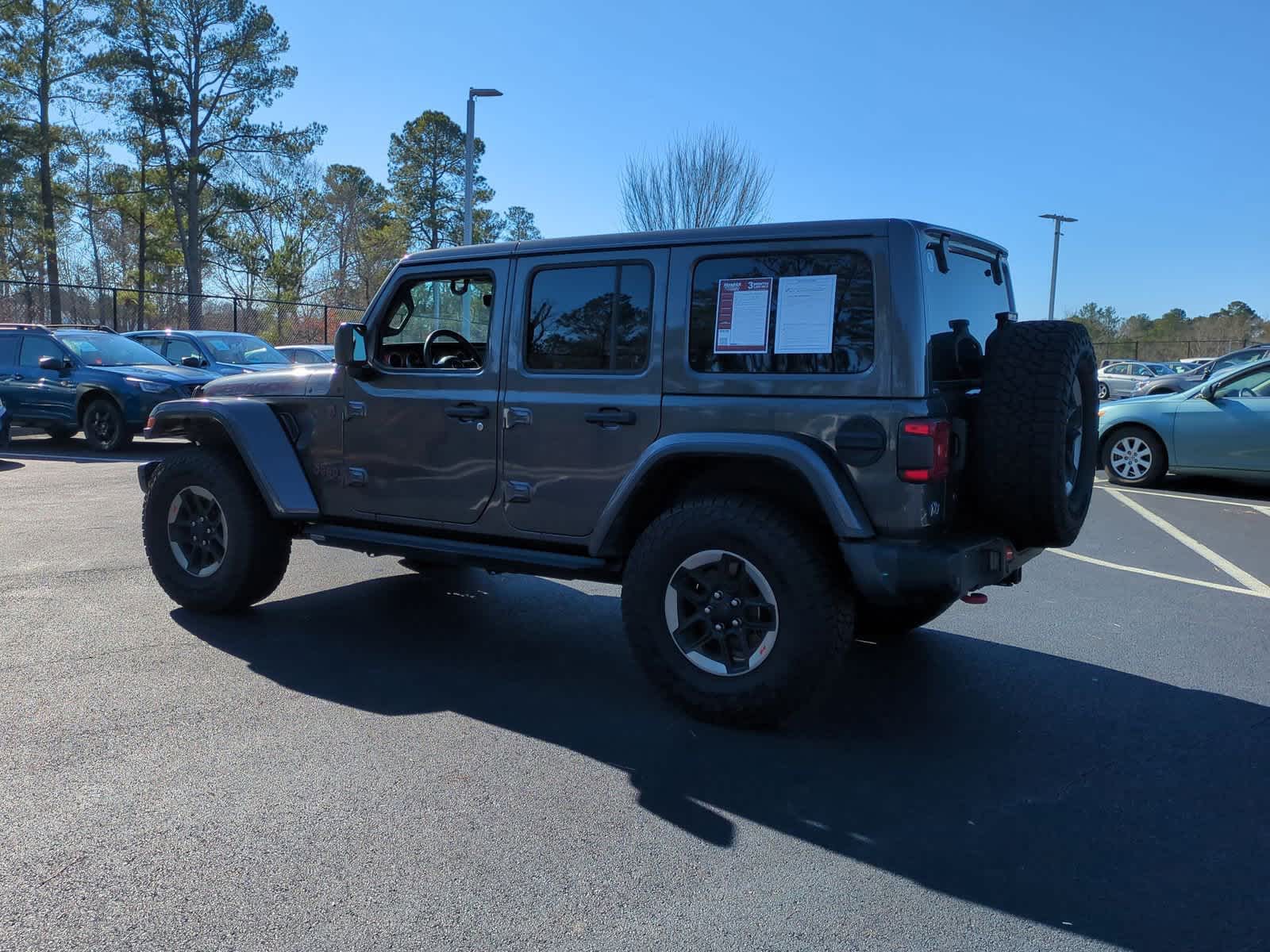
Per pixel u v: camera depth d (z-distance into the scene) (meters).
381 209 59.03
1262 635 5.35
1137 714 4.17
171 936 2.48
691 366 4.01
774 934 2.54
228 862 2.84
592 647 5.08
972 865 2.91
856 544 3.62
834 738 3.89
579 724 4.00
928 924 2.59
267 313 34.38
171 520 5.50
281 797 3.27
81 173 42.22
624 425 4.14
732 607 3.89
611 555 4.25
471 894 2.70
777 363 3.84
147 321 36.84
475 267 4.61
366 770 3.50
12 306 29.45
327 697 4.23
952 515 3.80
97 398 13.24
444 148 58.66
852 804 3.30
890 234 3.64
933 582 3.53
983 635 5.35
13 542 7.27
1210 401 10.66
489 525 4.60
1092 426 4.27
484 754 3.67
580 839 3.03
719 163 25.05
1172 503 10.10
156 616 5.43
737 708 3.84
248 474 5.33
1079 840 3.07
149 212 45.28
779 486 4.00
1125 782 3.50
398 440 4.83
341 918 2.57
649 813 3.21
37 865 2.81
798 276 3.81
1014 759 3.69
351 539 4.99
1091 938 2.54
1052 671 4.74
